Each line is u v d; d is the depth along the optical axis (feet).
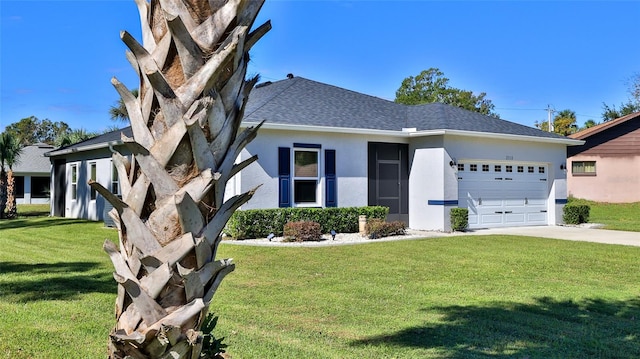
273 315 19.58
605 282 26.17
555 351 15.64
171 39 6.07
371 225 45.14
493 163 55.47
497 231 51.60
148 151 5.92
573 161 88.63
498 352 15.55
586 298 22.62
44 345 15.70
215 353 8.30
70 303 21.15
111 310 20.06
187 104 6.01
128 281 5.67
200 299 5.90
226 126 6.32
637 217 69.62
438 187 51.11
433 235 47.19
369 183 52.13
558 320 19.12
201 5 6.21
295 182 47.39
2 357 14.56
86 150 62.34
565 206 59.67
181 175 6.02
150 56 6.11
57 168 74.33
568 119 151.23
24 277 27.04
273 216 44.37
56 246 39.73
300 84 59.98
